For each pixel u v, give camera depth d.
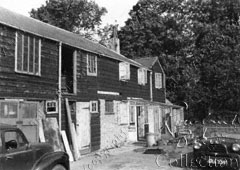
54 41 15.57
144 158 14.64
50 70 15.23
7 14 15.09
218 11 43.03
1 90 12.23
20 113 13.08
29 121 13.48
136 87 25.50
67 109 15.91
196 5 44.22
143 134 24.89
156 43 42.00
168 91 40.28
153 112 26.16
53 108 15.25
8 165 6.68
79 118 17.20
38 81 14.34
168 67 39.75
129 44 42.97
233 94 36.03
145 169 11.98
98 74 19.64
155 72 29.97
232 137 11.79
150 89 28.45
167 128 25.80
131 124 23.36
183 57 41.88
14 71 12.95
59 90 15.65
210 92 37.72
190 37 43.06
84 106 17.73
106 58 20.84
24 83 13.48
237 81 36.19
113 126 20.70
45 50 14.95
